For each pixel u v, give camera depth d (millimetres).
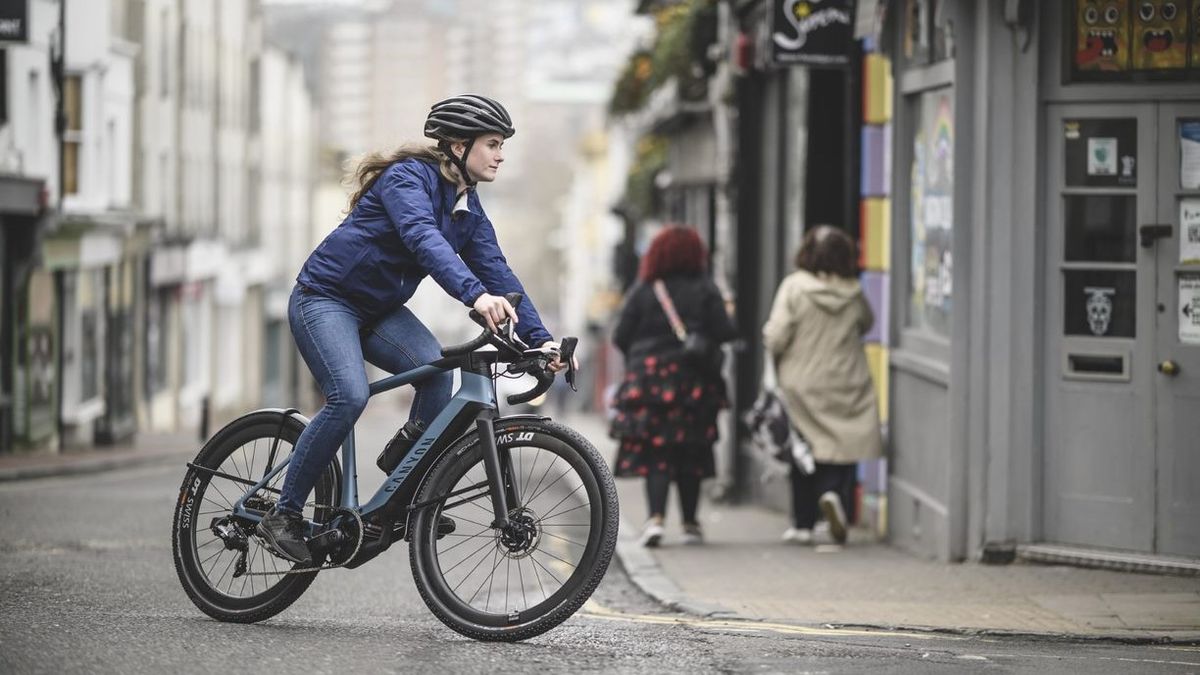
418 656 10711
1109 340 16406
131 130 70500
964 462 17172
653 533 20547
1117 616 13773
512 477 11203
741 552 19844
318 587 15219
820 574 17250
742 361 30828
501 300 10578
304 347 11406
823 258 20438
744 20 31594
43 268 52438
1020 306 16703
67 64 56781
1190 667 11281
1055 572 16297
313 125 133000
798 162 27203
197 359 87438
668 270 20922
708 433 20859
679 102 43219
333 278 11289
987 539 16953
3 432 49031
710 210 42719
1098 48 16328
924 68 18781
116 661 10328
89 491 30000
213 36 90875
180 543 12234
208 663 10328
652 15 46500
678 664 10719
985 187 16734
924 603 14812
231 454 12164
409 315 11648
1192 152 16000
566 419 99562
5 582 14422
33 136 52469
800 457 20203
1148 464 16203
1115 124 16344
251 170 103375
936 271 18609
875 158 23094
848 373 20328
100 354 61250
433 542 11367
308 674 10062
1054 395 16703
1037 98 16516
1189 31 16031
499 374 11352
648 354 20859
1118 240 16375
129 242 66562
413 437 11539
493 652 10922
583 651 11125
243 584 12078
